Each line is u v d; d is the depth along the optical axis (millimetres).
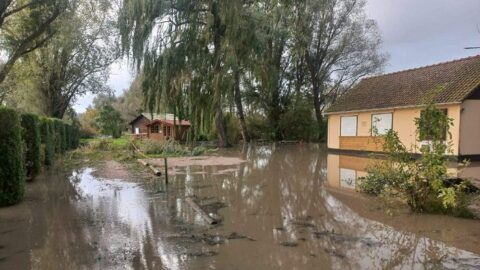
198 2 23953
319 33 35312
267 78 26938
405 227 5961
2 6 13305
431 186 6742
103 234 5621
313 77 36531
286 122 35156
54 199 8430
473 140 15703
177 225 6113
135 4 21688
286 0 29062
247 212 7074
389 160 7727
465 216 6496
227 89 23688
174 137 34156
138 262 4492
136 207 7469
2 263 4516
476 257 4641
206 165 15508
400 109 18234
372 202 7789
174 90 24344
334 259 4594
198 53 24125
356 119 21344
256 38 24250
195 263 4453
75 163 17016
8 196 7781
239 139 34438
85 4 16469
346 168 14125
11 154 7863
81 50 30797
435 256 4688
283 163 16219
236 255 4719
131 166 15219
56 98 30891
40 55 26531
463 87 15719
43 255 4766
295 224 6199
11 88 26219
